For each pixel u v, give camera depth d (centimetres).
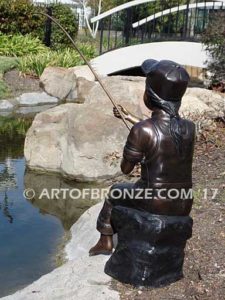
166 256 424
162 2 1900
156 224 411
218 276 445
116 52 1500
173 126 404
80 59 1644
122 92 844
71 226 634
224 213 554
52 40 1870
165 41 1432
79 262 478
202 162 734
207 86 1388
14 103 1345
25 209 689
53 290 441
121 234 434
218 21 1231
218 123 894
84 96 1405
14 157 902
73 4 2703
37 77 1516
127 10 1555
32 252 561
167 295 421
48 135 816
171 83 397
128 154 408
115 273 441
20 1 1836
